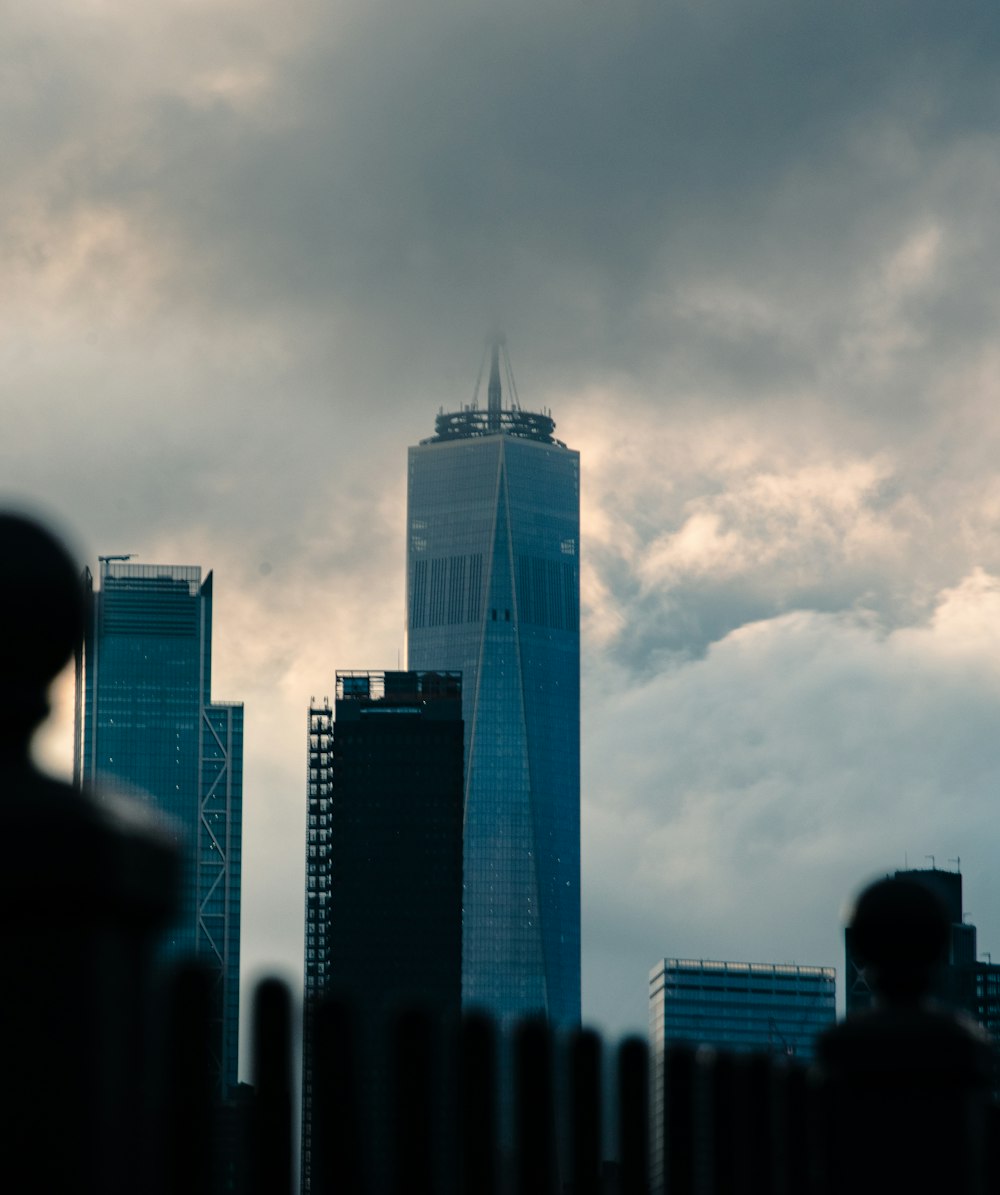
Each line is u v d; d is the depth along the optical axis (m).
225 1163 10.37
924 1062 12.59
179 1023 9.93
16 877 7.64
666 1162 13.08
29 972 7.73
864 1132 12.73
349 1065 10.93
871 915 12.80
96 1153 7.73
